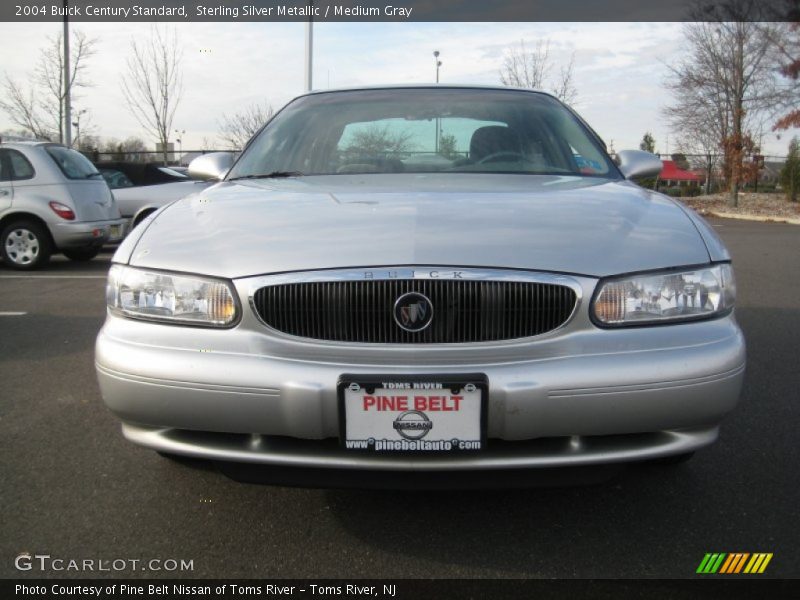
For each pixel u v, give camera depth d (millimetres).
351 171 3152
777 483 2697
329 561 2197
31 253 8914
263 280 2105
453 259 2096
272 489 2666
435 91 3674
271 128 3557
